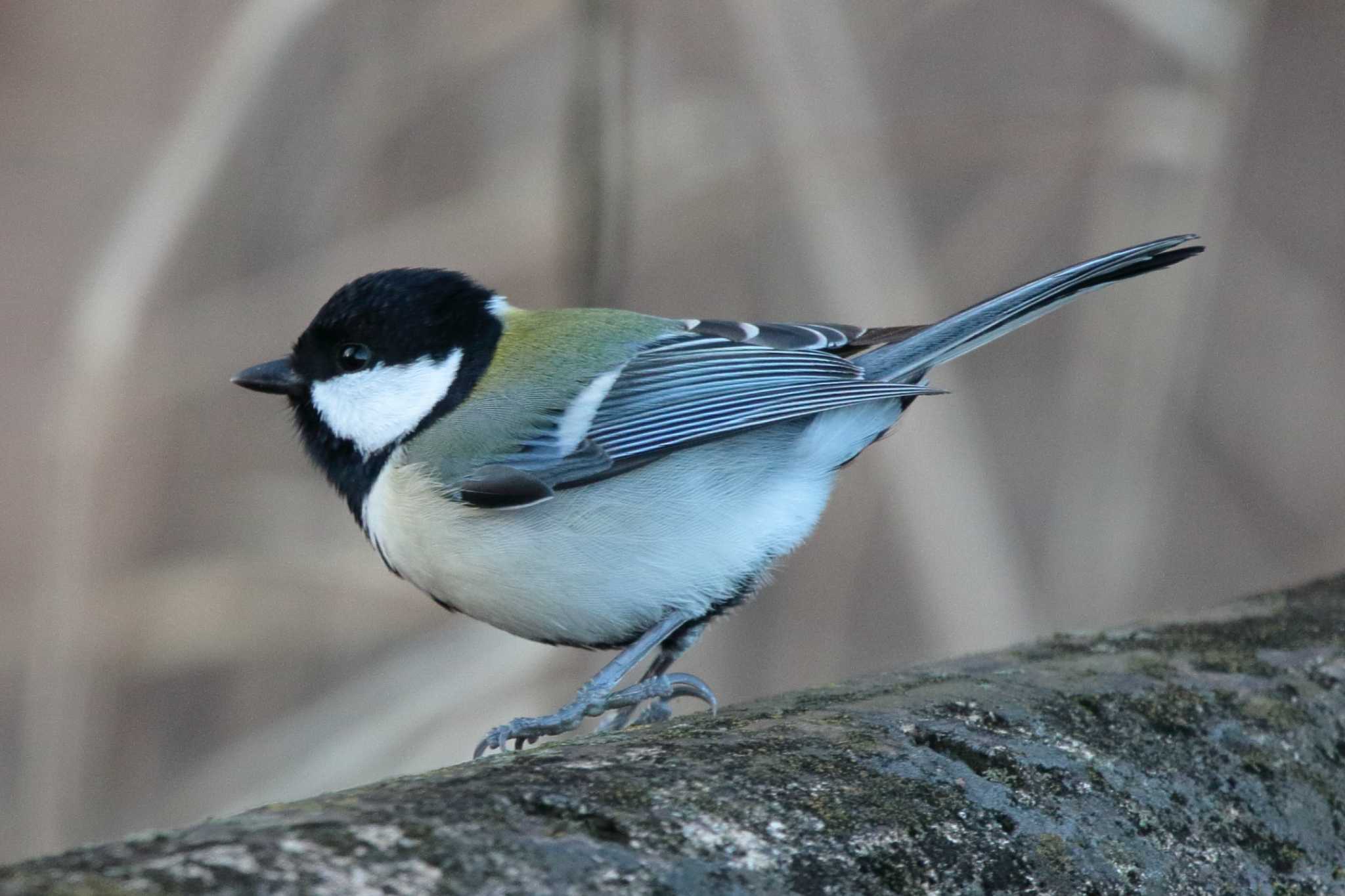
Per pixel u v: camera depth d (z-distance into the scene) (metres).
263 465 11.37
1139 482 10.96
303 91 12.03
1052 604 11.00
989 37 13.02
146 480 10.83
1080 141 11.21
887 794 3.74
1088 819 3.93
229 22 13.38
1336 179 13.44
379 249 11.49
